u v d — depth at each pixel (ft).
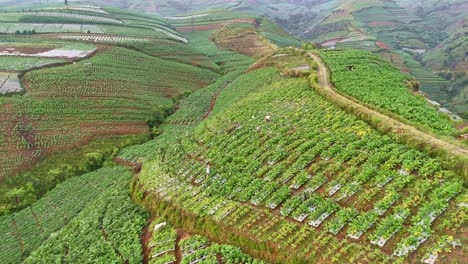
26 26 453.17
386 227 87.25
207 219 109.91
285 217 101.81
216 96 288.51
